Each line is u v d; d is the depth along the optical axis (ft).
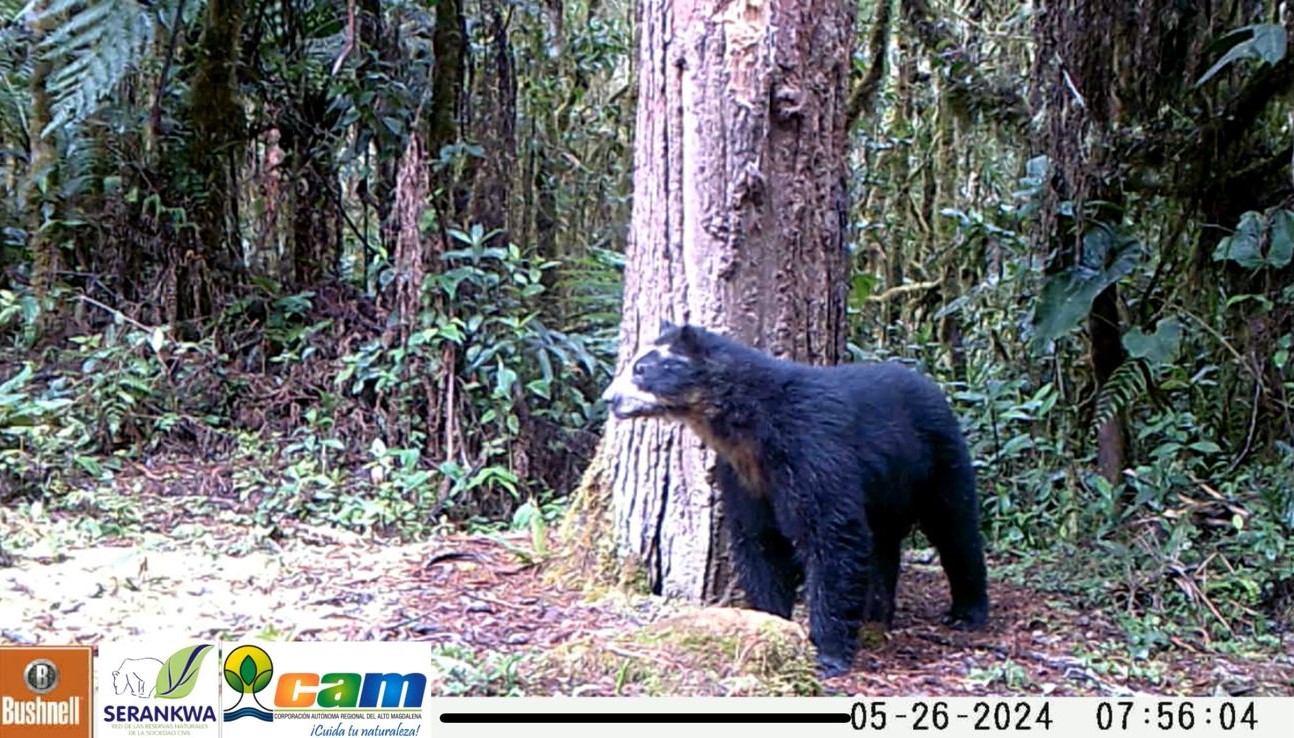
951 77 24.44
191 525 18.35
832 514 14.17
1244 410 20.61
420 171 21.58
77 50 22.20
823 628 14.32
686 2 15.06
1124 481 19.97
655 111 15.37
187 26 24.86
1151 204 21.89
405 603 15.42
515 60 25.64
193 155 24.52
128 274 24.04
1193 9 20.58
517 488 20.89
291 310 23.85
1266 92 20.25
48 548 16.88
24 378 21.20
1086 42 20.21
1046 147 20.80
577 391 22.36
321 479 19.80
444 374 21.20
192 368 22.41
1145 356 19.34
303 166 25.17
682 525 15.56
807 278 15.48
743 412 14.24
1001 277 23.40
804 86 15.25
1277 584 16.94
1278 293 20.13
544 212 26.09
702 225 15.19
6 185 26.18
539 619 15.05
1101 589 17.19
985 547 19.30
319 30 25.45
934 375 24.47
